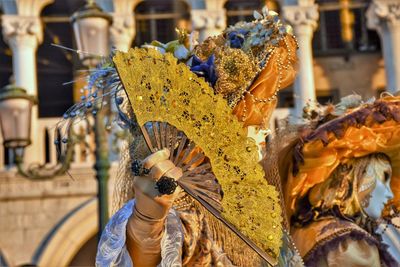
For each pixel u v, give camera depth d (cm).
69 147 1498
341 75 2450
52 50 2388
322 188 666
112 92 542
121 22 2312
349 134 664
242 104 545
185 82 514
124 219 498
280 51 556
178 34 586
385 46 2370
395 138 668
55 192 2294
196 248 525
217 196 520
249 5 2341
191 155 515
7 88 1549
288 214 670
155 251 495
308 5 2323
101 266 495
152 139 508
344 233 642
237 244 529
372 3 2377
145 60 509
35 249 2283
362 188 673
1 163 2309
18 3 2330
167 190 479
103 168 1438
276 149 582
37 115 2336
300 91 2275
